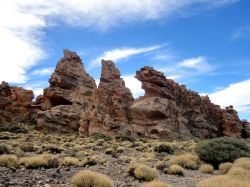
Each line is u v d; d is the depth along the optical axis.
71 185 13.48
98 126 67.38
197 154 27.72
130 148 42.44
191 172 22.52
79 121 67.31
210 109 96.25
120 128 71.19
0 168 18.70
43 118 65.62
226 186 12.98
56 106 70.19
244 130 97.56
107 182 13.63
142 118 74.44
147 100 77.81
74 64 81.81
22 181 14.62
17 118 73.69
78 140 55.66
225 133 91.44
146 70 83.25
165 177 19.41
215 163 25.84
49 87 75.50
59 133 65.12
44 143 46.44
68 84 76.62
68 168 20.89
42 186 13.52
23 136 54.53
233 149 26.39
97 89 78.12
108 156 32.75
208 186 13.73
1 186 12.93
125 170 20.70
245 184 12.83
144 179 17.45
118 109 74.31
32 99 78.62
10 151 29.16
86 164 23.41
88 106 74.56
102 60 82.81
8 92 77.88
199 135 81.44
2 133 55.16
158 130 70.94
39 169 19.78
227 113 96.44
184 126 78.94
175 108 79.94
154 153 35.94
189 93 90.50
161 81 81.94
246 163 20.03
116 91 78.25
